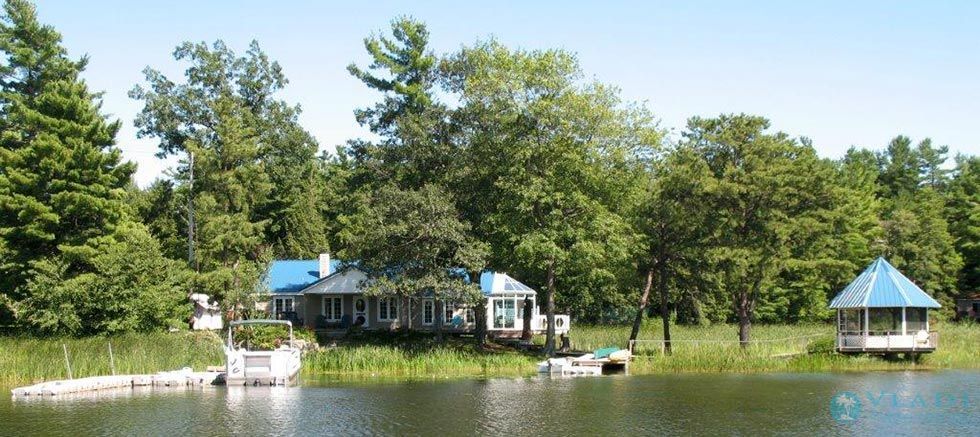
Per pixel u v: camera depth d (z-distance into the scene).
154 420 29.98
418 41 58.50
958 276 95.50
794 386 39.09
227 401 34.84
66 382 37.53
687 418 30.39
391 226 47.50
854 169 108.31
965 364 48.06
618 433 27.77
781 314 83.00
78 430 28.16
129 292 48.59
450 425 29.19
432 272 48.81
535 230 48.12
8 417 30.58
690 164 50.69
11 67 58.03
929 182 128.75
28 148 51.97
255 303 55.59
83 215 52.69
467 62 55.41
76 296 47.69
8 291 51.22
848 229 64.50
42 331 48.09
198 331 54.34
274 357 40.03
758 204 50.09
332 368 47.31
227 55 73.38
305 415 31.12
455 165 51.97
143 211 71.62
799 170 50.69
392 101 57.84
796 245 52.12
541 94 49.25
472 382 41.81
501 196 50.75
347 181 58.97
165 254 65.06
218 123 68.38
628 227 49.62
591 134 49.84
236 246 59.09
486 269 54.03
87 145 52.06
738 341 50.25
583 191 49.88
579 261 47.97
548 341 51.56
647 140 51.41
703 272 52.94
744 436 27.14
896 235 87.31
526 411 32.03
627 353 47.09
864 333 48.00
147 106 69.44
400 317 63.72
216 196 60.94
